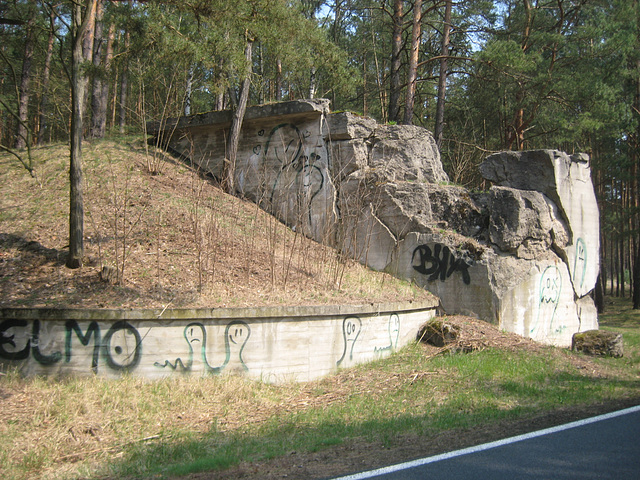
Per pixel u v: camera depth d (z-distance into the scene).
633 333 16.27
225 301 8.40
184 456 5.41
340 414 6.88
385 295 10.51
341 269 11.42
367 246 12.41
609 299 33.56
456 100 24.00
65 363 7.27
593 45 18.31
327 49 13.56
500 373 8.66
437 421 6.27
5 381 6.82
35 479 4.98
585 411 6.54
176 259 9.70
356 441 5.71
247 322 8.09
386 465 4.76
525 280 11.94
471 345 9.97
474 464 4.64
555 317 12.82
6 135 21.14
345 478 4.45
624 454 4.84
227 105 24.44
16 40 12.35
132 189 12.23
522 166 13.08
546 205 12.63
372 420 6.50
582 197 13.72
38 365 7.22
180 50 9.88
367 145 13.58
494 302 11.40
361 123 13.49
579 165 13.72
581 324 13.76
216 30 10.01
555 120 18.80
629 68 22.56
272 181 14.08
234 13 10.12
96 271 8.74
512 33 20.98
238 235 11.49
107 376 7.36
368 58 28.55
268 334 8.24
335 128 13.34
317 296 9.47
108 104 26.52
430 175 13.75
